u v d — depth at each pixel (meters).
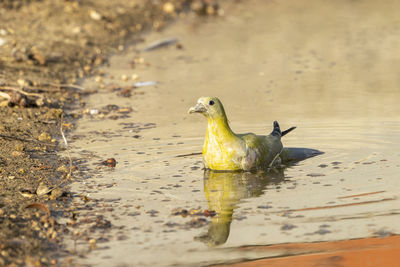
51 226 9.30
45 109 16.19
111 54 23.45
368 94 18.19
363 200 10.10
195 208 10.01
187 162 12.45
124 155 12.91
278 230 9.10
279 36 28.06
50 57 21.08
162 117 16.14
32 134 14.16
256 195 10.54
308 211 9.74
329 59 23.64
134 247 8.64
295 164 12.22
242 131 14.65
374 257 8.20
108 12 27.70
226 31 29.05
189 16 31.73
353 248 8.47
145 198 10.47
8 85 17.58
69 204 10.20
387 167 11.74
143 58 23.45
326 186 10.84
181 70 21.88
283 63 23.05
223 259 8.26
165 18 30.34
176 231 9.16
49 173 11.68
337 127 14.70
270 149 12.18
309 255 8.30
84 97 17.98
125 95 18.39
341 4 36.62
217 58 23.84
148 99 18.05
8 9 24.83
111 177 11.53
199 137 14.24
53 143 13.70
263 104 17.38
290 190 10.72
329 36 28.02
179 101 17.84
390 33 28.41
